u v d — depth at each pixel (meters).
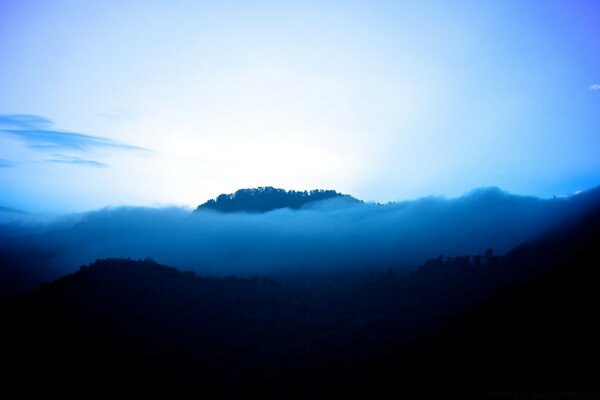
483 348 117.19
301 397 133.62
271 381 145.12
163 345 169.50
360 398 122.69
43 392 136.12
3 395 133.62
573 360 101.00
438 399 107.06
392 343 150.62
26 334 156.38
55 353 150.12
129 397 139.50
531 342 112.62
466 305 173.88
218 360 167.62
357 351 157.25
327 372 146.00
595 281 130.00
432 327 162.12
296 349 169.38
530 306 130.12
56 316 167.75
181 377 151.12
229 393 143.88
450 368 114.69
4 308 173.62
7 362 144.25
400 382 120.38
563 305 123.88
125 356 156.12
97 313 176.50
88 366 147.50
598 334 106.88
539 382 97.94
